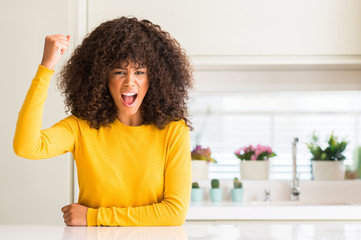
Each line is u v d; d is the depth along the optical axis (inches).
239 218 95.9
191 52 102.7
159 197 51.4
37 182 96.0
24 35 97.5
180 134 52.9
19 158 96.1
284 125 119.8
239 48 102.9
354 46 103.3
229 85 114.0
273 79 114.1
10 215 95.6
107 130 52.6
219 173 119.6
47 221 95.5
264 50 103.1
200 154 115.0
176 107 54.1
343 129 119.3
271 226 46.6
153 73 52.5
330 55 103.7
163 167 51.8
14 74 97.1
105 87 52.3
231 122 119.3
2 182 95.9
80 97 52.9
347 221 95.4
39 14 97.7
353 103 119.0
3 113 96.5
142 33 52.2
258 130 119.6
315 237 37.7
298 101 119.6
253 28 103.2
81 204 52.1
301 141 119.7
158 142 52.3
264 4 103.3
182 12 102.7
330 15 103.4
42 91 45.6
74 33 97.7
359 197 114.9
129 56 50.0
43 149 48.6
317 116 119.6
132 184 50.9
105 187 50.8
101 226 47.7
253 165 115.0
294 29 103.3
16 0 97.8
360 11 103.4
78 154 52.6
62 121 53.1
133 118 53.8
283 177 119.6
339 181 115.3
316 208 95.5
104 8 101.5
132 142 52.0
